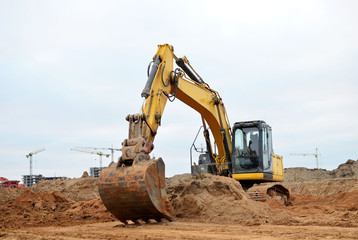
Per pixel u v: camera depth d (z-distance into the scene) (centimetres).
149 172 1258
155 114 1580
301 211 1741
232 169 2000
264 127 1997
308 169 6669
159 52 1730
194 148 2114
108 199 1269
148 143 1370
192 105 1970
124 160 1316
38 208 2294
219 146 2108
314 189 4594
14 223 1658
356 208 1845
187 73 1952
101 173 1295
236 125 2028
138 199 1233
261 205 1543
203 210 1531
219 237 1006
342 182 4356
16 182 7025
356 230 1117
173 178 5506
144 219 1346
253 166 1962
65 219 1820
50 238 1066
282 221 1396
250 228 1212
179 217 1566
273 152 2105
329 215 1591
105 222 1628
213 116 2050
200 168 2098
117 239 1010
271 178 2016
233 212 1484
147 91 1562
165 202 1326
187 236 1035
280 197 2066
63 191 3834
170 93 1791
